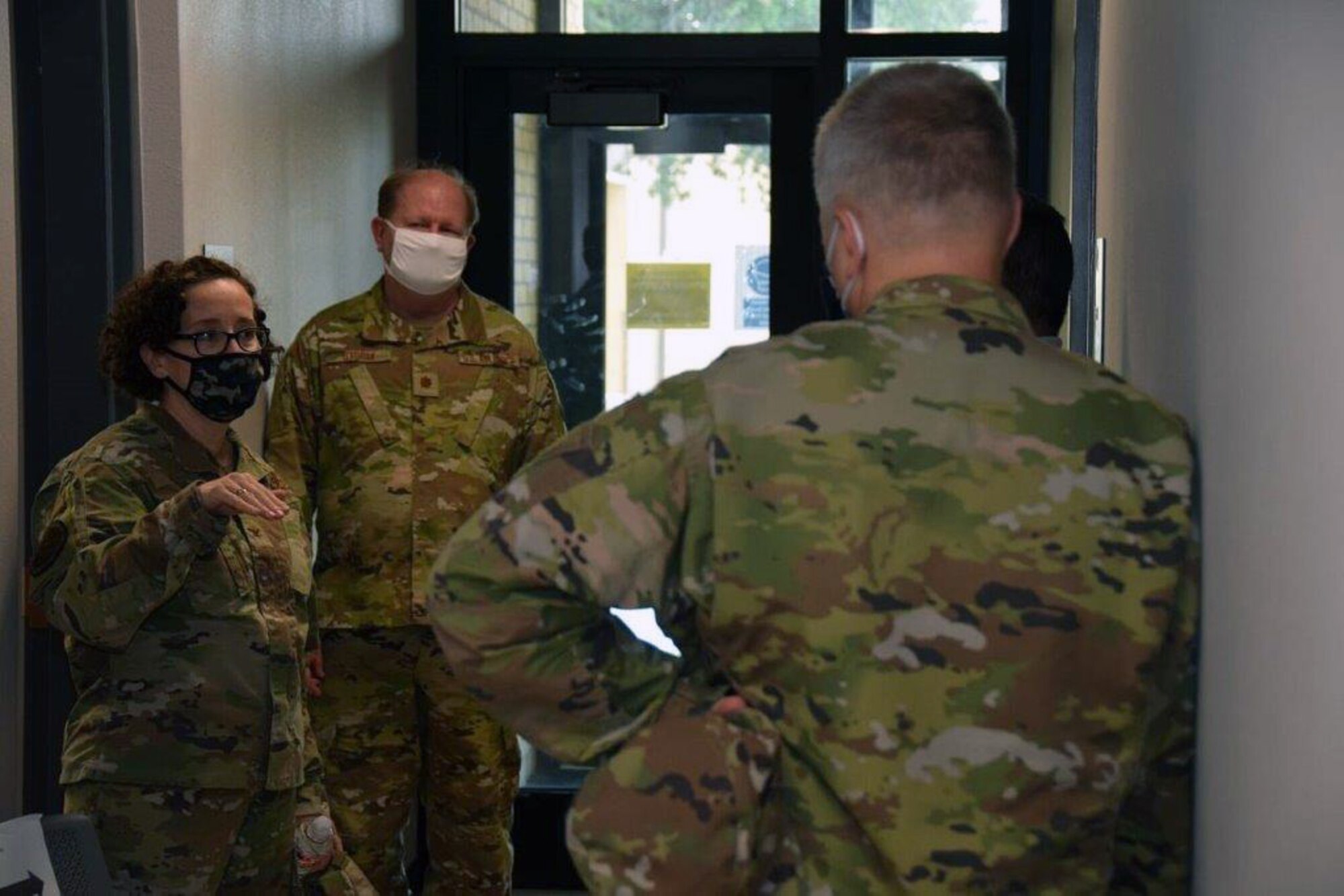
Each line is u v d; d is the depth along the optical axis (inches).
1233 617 56.7
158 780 93.3
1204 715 61.4
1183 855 63.3
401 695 140.8
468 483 139.5
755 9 180.9
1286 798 49.6
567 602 57.0
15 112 116.2
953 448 55.2
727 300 185.8
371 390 139.1
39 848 87.4
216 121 126.3
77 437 118.3
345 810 140.0
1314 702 46.5
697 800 55.2
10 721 115.8
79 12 116.3
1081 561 54.8
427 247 135.3
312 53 150.1
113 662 93.7
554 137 186.1
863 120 59.7
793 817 55.8
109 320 99.3
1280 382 50.2
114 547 90.5
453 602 56.9
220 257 125.7
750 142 184.4
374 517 138.3
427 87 183.2
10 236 114.8
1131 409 57.2
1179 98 69.8
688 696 58.5
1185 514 56.4
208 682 94.2
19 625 117.0
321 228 153.5
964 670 54.0
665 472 55.9
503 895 143.5
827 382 56.1
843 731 54.6
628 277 186.5
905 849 54.0
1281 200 50.4
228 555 95.5
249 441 137.8
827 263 62.3
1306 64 47.6
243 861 97.7
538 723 58.2
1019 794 53.9
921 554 54.4
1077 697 54.6
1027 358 57.1
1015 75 178.2
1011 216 60.5
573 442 57.1
